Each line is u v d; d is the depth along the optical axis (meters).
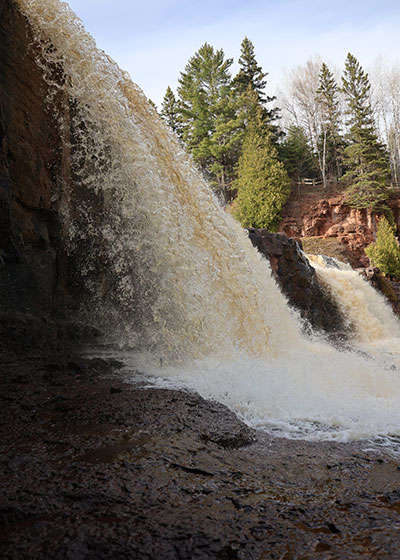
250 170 40.84
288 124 65.44
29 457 2.55
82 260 7.41
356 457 2.92
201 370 5.71
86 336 6.78
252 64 54.25
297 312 14.88
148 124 8.36
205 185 9.81
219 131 45.12
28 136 6.43
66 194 7.23
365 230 39.56
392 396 5.65
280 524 1.91
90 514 1.92
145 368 5.68
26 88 6.37
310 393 5.02
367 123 50.50
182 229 7.45
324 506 2.12
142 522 1.87
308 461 2.81
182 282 6.84
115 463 2.49
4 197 5.86
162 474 2.38
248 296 9.05
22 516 1.88
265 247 16.09
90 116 7.16
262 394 4.71
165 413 3.55
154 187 6.96
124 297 7.22
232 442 3.12
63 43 6.90
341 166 57.41
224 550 1.69
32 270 6.36
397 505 2.14
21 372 4.79
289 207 42.19
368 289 23.00
